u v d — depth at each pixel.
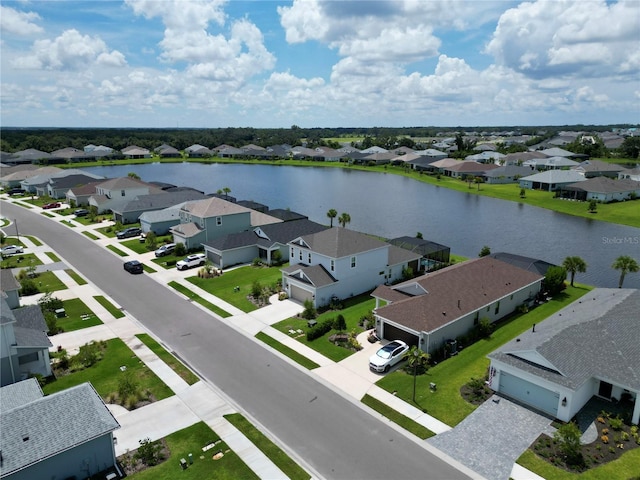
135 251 63.75
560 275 46.78
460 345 35.78
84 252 63.41
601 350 29.27
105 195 89.94
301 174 165.75
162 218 72.12
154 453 23.84
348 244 46.25
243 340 37.25
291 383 30.83
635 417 25.88
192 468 22.94
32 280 51.19
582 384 26.42
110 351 35.47
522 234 79.00
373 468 22.94
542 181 120.31
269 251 57.31
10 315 30.36
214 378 31.53
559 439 23.91
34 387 27.09
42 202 100.12
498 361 29.28
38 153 175.75
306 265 47.78
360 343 36.38
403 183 142.62
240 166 193.00
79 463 21.98
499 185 133.75
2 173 125.69
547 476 22.27
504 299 41.28
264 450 24.27
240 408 28.05
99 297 46.94
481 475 22.41
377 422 26.66
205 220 63.28
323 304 43.88
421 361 33.00
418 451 24.17
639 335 30.19
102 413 23.55
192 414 27.47
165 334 38.50
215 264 58.22
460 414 27.42
